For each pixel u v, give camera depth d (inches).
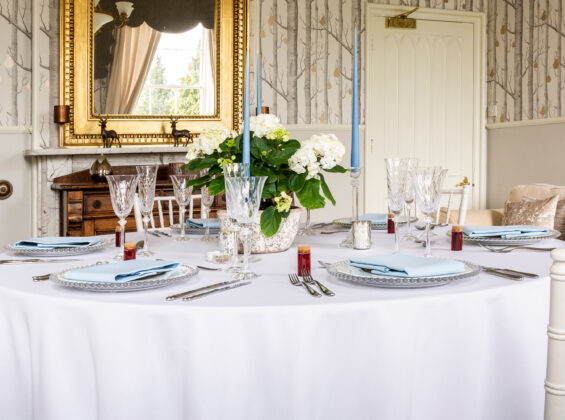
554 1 187.8
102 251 68.3
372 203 201.9
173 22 171.2
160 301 42.9
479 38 212.8
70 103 161.6
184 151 167.8
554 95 189.2
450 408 44.8
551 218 125.6
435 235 78.4
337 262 55.9
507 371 47.3
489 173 216.5
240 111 179.2
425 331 43.4
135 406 42.3
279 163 61.4
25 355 47.5
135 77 167.8
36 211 161.6
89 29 162.2
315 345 41.5
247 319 40.9
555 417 35.8
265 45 185.2
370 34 198.2
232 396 41.3
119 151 160.4
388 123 203.2
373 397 42.7
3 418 49.0
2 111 158.1
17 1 158.4
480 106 214.8
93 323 42.8
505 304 46.3
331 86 193.5
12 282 50.6
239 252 64.2
